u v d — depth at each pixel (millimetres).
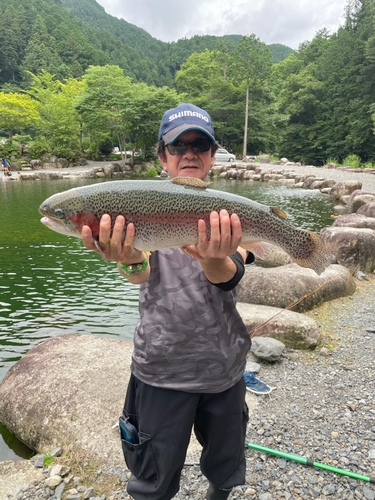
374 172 31922
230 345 1790
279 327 4930
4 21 111438
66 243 11930
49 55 105812
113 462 2951
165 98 39875
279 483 2727
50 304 7168
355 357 4660
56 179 33469
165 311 1735
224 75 60344
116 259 1666
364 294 6875
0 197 21578
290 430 3326
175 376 1729
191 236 1819
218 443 1850
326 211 16625
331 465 2898
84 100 40719
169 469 1703
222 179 34281
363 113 47938
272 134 60500
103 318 6547
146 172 39938
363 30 55656
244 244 2096
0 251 10984
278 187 26688
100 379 3807
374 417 3486
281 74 80812
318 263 2154
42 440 3354
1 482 2811
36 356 4340
